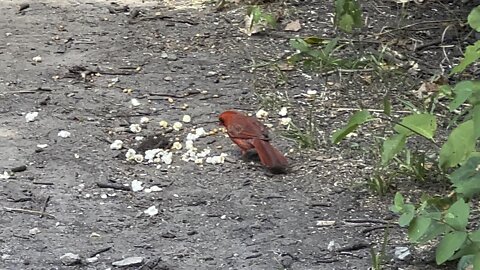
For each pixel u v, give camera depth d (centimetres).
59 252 464
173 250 466
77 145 601
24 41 819
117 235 483
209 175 557
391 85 701
